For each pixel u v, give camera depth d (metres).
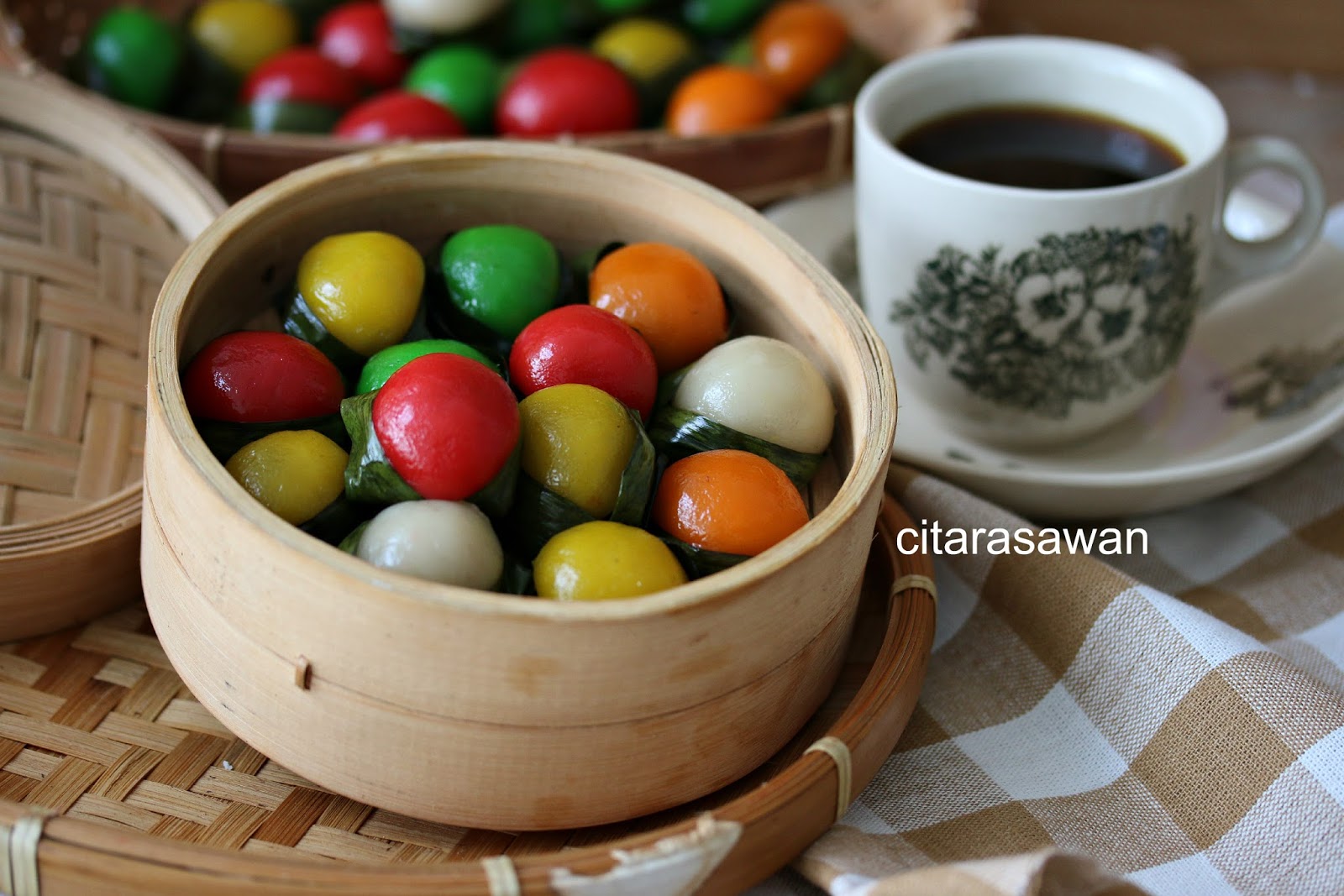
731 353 0.64
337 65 0.84
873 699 0.62
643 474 0.62
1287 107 1.02
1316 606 0.70
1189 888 0.61
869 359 0.63
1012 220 0.69
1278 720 0.62
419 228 0.69
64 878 0.57
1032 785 0.64
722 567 0.61
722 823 0.58
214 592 0.59
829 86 0.86
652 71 0.87
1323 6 1.11
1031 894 0.56
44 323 0.67
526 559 0.62
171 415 0.59
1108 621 0.65
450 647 0.57
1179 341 0.73
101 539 0.64
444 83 0.84
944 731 0.66
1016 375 0.73
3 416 0.65
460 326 0.66
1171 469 0.70
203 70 0.86
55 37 0.89
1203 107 0.73
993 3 1.11
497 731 0.58
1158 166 0.74
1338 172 0.93
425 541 0.59
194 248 0.63
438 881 0.56
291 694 0.59
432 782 0.59
